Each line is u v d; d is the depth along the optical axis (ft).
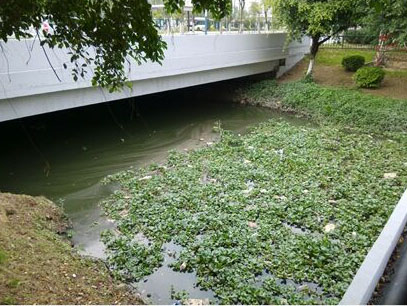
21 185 29.71
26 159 34.81
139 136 42.11
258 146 37.04
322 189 27.12
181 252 19.62
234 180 28.45
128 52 13.05
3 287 13.39
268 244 19.93
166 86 44.45
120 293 16.44
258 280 17.52
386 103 46.96
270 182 28.02
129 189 28.25
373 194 25.68
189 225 21.90
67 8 10.24
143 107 54.70
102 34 11.16
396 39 43.55
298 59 68.49
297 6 51.78
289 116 51.70
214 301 16.48
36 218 22.43
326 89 53.42
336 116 47.09
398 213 12.89
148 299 16.78
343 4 47.55
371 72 52.54
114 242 21.06
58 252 18.44
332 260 18.52
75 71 12.43
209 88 62.18
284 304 15.62
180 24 45.37
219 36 49.85
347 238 20.36
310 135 40.52
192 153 35.58
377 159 32.94
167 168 32.42
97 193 28.37
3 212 20.77
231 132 43.47
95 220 24.31
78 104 33.96
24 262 15.90
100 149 37.76
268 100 56.24
